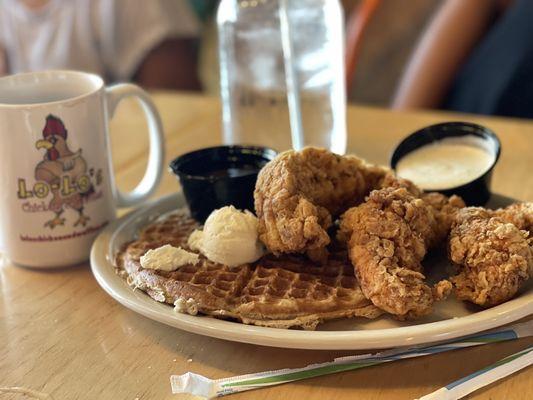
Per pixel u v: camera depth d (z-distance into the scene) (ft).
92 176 1.32
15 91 1.36
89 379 1.01
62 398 0.97
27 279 1.30
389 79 3.56
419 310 1.03
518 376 0.98
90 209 1.33
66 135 1.26
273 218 1.14
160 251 1.16
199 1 4.09
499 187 1.63
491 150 1.47
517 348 1.04
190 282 1.10
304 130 1.89
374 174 1.25
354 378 0.99
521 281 1.06
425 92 3.17
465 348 1.05
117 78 3.63
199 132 2.12
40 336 1.12
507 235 1.07
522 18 2.91
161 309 1.06
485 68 2.96
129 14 3.52
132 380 1.00
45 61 3.46
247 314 1.04
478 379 0.96
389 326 1.04
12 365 1.05
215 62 4.01
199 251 1.23
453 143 1.54
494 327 1.00
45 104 1.23
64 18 3.44
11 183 1.26
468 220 1.15
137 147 2.03
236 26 1.89
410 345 0.99
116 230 1.34
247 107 1.92
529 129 2.04
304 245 1.12
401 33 3.51
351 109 2.30
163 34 3.54
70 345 1.10
